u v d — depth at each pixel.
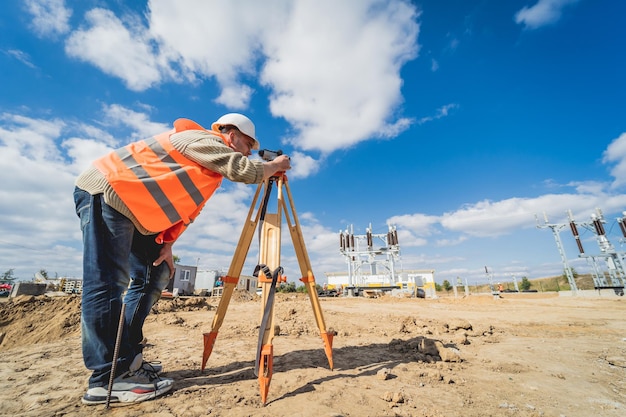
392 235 28.42
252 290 32.09
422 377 2.38
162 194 1.78
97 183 1.68
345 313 7.65
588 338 4.50
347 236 29.52
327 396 1.85
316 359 2.79
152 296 2.23
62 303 5.61
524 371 2.68
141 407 1.67
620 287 19.48
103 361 1.75
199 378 2.21
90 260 1.73
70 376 2.31
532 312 9.15
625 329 5.50
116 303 1.79
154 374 1.96
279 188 2.41
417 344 3.31
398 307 11.35
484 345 3.89
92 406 1.70
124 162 1.74
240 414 1.58
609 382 2.41
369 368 2.55
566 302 14.50
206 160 1.83
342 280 33.88
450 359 2.92
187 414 1.58
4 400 1.81
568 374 2.61
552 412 1.81
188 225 2.12
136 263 2.17
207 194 1.99
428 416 1.68
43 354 3.09
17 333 4.63
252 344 3.47
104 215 1.73
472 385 2.26
